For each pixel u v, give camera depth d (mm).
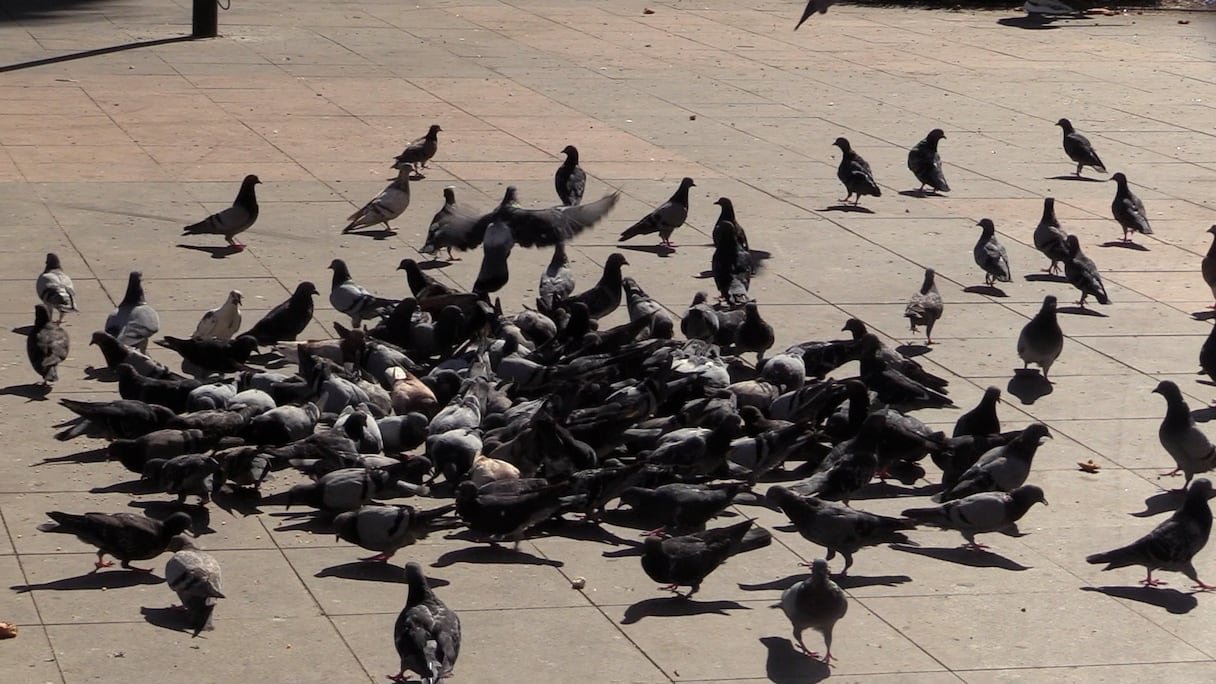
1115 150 24016
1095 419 13336
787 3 39250
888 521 10102
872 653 9227
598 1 38281
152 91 25297
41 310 13125
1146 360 14938
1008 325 15859
